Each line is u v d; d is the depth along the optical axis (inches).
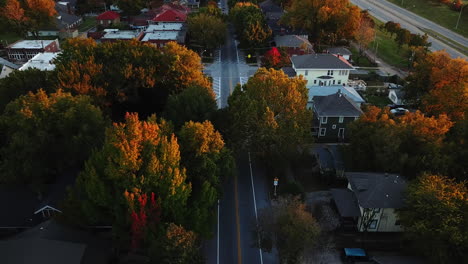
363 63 4227.4
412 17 5856.3
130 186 1539.1
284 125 2182.6
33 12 4943.4
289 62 3762.3
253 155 2315.5
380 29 5098.4
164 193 1581.0
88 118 2043.6
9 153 1989.4
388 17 5871.1
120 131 1566.2
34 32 5068.9
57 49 4527.6
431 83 2891.2
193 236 1489.9
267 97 2258.9
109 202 1587.1
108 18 5551.2
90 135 2009.1
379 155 2009.1
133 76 2600.9
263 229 1649.9
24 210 1894.7
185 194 1627.7
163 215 1592.0
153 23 5152.6
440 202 1555.1
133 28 5378.9
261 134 2140.7
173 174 1584.6
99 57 2684.5
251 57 4288.9
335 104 2684.5
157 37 4419.3
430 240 1556.3
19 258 1448.1
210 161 1829.5
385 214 1812.3
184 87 2669.8
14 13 4761.3
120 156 1523.1
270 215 1669.5
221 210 2044.8
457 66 2709.2
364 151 2139.5
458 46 4591.5
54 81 2468.0
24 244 1497.3
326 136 2743.6
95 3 6299.2
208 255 1760.6
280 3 6146.7
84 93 2381.9
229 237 1868.8
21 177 1982.0
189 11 5856.3
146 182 1557.6
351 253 1702.8
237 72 3907.5
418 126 2091.5
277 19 5393.7
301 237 1499.8
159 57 2751.0
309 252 1558.8
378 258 1628.9
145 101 2721.5
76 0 6235.2
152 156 1547.7
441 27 5354.3
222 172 1947.6
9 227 1838.1
